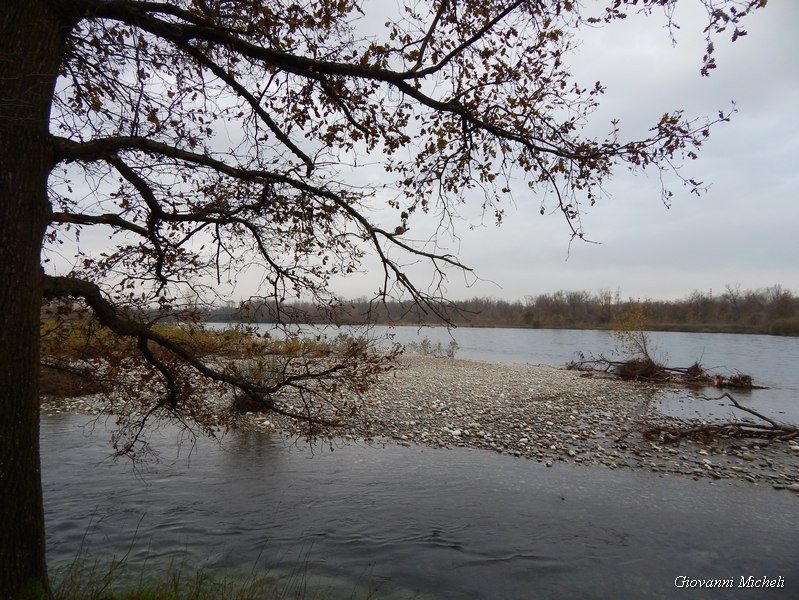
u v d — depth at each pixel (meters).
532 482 10.11
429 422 15.20
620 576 6.59
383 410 16.56
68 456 11.41
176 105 4.91
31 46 3.56
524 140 4.84
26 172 3.50
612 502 9.09
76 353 5.21
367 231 4.95
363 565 6.77
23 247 3.48
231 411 6.90
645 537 7.71
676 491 9.69
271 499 9.05
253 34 4.48
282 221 5.46
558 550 7.27
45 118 3.68
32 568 3.48
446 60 4.36
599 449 12.59
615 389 23.34
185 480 9.99
